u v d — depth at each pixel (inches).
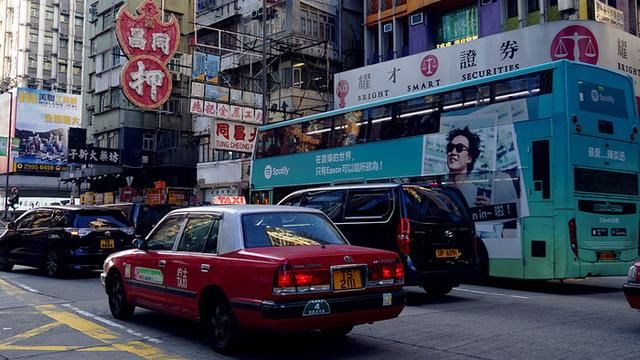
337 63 1228.5
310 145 613.0
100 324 303.7
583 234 410.6
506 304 364.2
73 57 3046.3
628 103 456.4
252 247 234.2
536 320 303.1
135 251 307.0
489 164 448.8
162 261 274.7
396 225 357.1
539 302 372.2
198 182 1320.1
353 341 256.2
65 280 525.3
